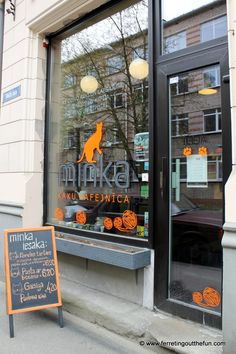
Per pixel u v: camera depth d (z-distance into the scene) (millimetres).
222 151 3377
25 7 5852
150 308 3938
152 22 4145
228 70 3361
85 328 3779
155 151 4027
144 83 4363
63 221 5465
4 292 5031
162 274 3863
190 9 3824
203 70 3617
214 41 3504
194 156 3662
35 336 3592
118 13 4805
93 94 5188
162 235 3893
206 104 3568
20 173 5719
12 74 6109
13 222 5766
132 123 4484
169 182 3879
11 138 6020
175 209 3826
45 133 5805
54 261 3949
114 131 4766
